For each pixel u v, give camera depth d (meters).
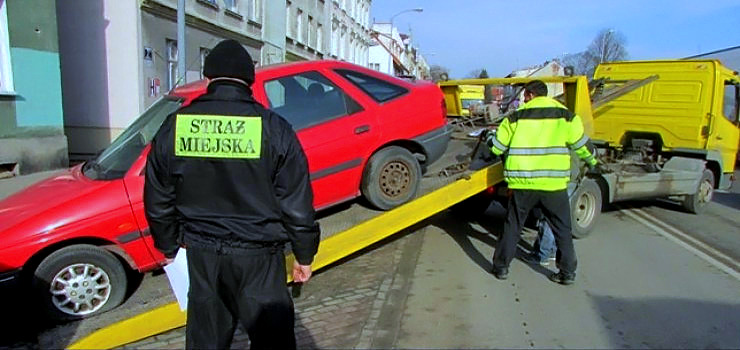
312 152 4.59
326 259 4.50
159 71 14.92
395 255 5.82
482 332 3.90
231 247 2.47
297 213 2.49
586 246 6.40
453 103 8.59
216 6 18.36
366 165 5.07
